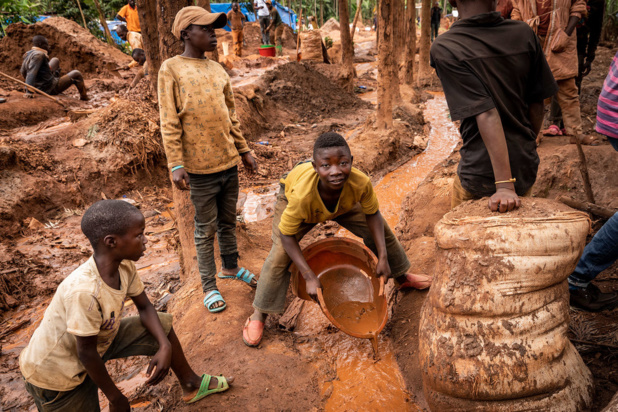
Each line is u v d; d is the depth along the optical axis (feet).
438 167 20.20
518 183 8.29
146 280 15.53
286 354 9.90
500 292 6.75
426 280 11.26
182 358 8.38
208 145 10.64
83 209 21.98
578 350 8.64
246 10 83.15
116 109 24.89
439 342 7.22
